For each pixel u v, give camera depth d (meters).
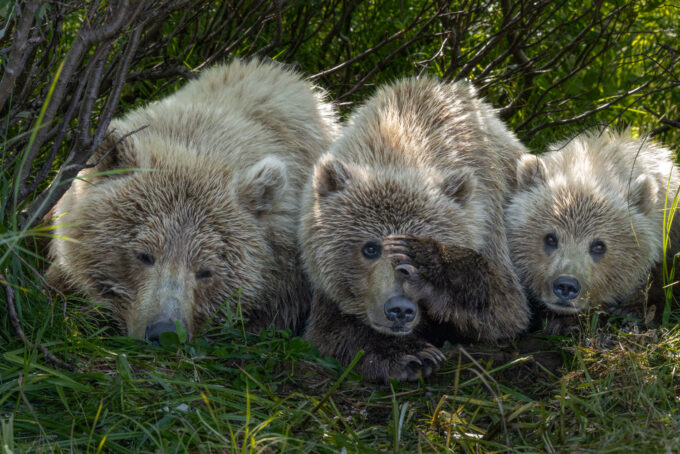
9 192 6.81
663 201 9.99
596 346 7.57
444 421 6.23
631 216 9.38
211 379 6.71
